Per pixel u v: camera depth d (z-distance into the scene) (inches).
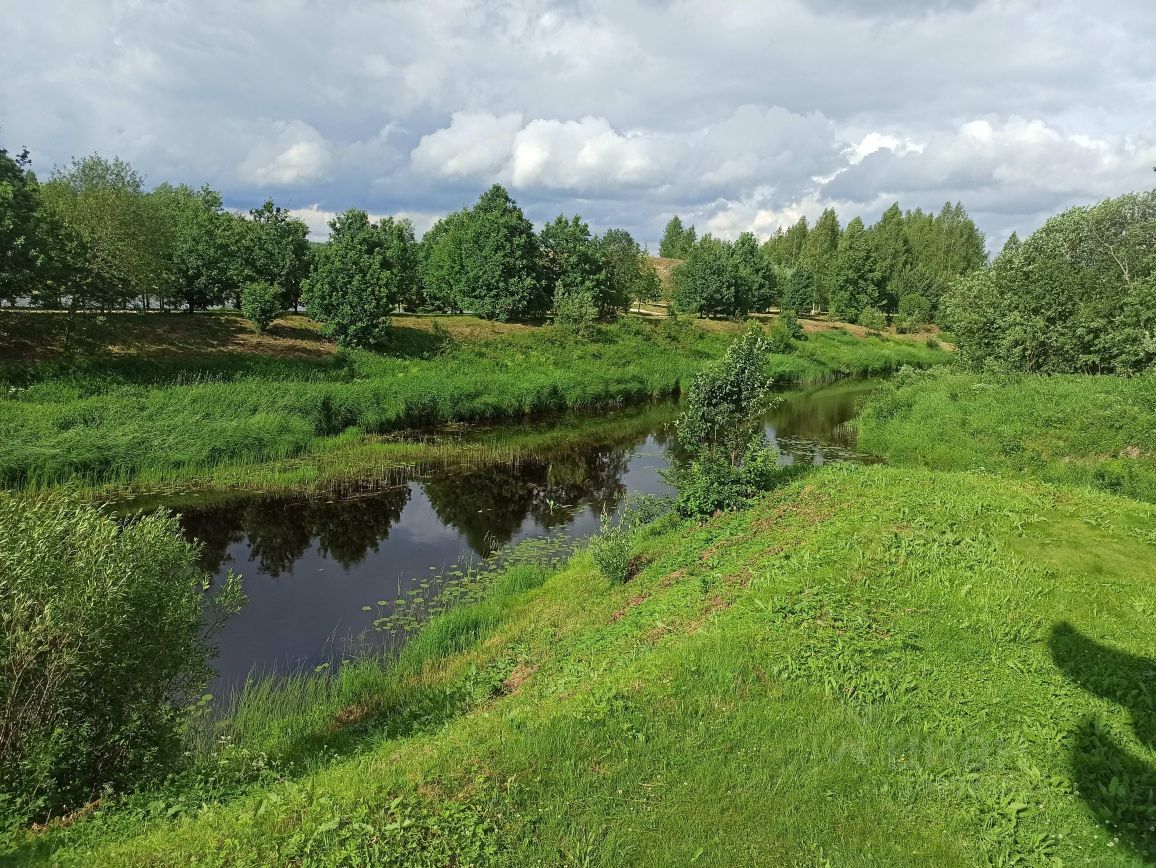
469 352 1518.2
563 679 336.5
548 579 542.6
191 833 215.6
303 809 224.4
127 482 742.5
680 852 209.3
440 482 845.2
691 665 305.3
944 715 278.2
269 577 559.5
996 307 1173.7
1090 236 1120.2
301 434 917.8
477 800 224.4
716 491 577.6
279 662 427.2
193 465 791.1
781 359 1935.3
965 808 231.5
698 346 1989.4
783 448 1041.5
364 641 455.5
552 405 1350.9
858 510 498.9
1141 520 471.5
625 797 230.2
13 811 237.1
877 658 311.4
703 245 3380.9
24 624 248.4
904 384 1311.5
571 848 207.9
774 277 2982.3
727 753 253.6
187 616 293.9
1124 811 230.2
